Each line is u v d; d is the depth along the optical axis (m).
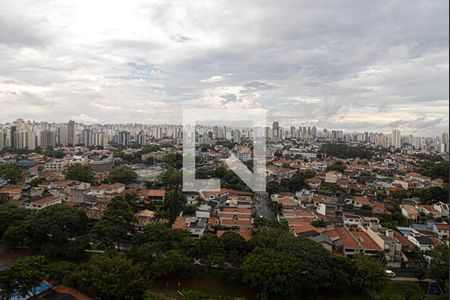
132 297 32.88
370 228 52.53
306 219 58.16
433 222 59.50
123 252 47.12
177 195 64.81
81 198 70.94
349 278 38.44
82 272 34.28
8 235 45.53
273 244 43.34
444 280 38.53
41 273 34.28
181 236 45.56
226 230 54.31
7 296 32.50
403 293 37.97
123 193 72.94
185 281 40.72
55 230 45.53
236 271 39.94
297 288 37.12
